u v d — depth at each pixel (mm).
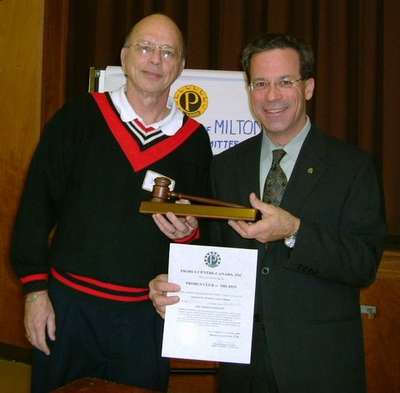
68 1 3146
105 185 1601
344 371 1406
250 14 3064
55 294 1600
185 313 1414
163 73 1614
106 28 3105
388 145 2922
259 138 1643
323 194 1434
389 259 2400
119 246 1580
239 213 1332
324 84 2994
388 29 2898
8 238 3209
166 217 1439
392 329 2391
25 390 2855
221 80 2490
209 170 1763
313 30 3029
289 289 1429
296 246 1354
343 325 1436
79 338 1593
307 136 1521
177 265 1421
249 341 1390
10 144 3199
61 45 3154
